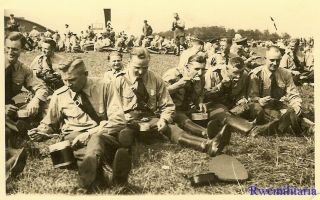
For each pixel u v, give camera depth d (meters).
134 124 3.96
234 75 4.42
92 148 3.38
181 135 4.03
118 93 3.94
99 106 3.90
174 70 4.40
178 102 4.32
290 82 4.69
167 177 3.72
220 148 3.88
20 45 4.45
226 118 4.32
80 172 3.37
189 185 3.66
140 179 3.69
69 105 3.92
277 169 3.91
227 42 4.94
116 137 3.64
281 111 4.51
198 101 4.35
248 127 4.30
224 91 4.49
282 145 4.20
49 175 3.71
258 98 4.55
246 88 4.62
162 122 4.01
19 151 3.83
